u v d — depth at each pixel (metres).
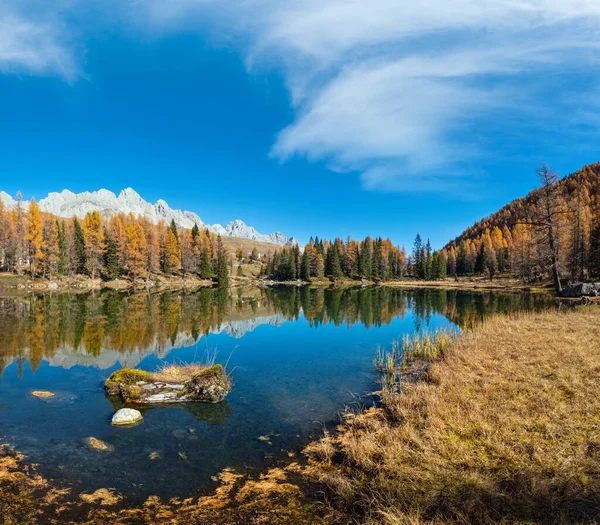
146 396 11.73
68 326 26.95
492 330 18.78
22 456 7.96
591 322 18.39
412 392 10.44
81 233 88.38
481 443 6.94
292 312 39.62
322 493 6.36
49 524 5.60
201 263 108.69
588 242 55.16
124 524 5.60
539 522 4.64
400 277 137.12
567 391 9.13
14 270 73.62
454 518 5.04
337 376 14.79
